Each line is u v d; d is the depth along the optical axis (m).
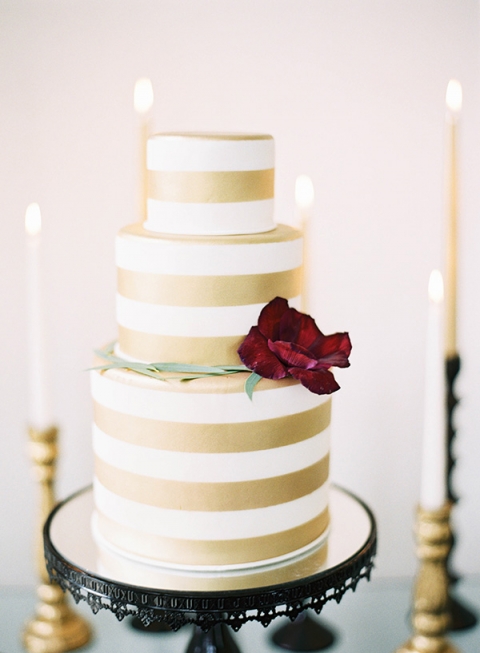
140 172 1.23
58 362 1.56
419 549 1.26
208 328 0.96
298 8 1.45
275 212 1.51
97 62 1.45
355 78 1.47
